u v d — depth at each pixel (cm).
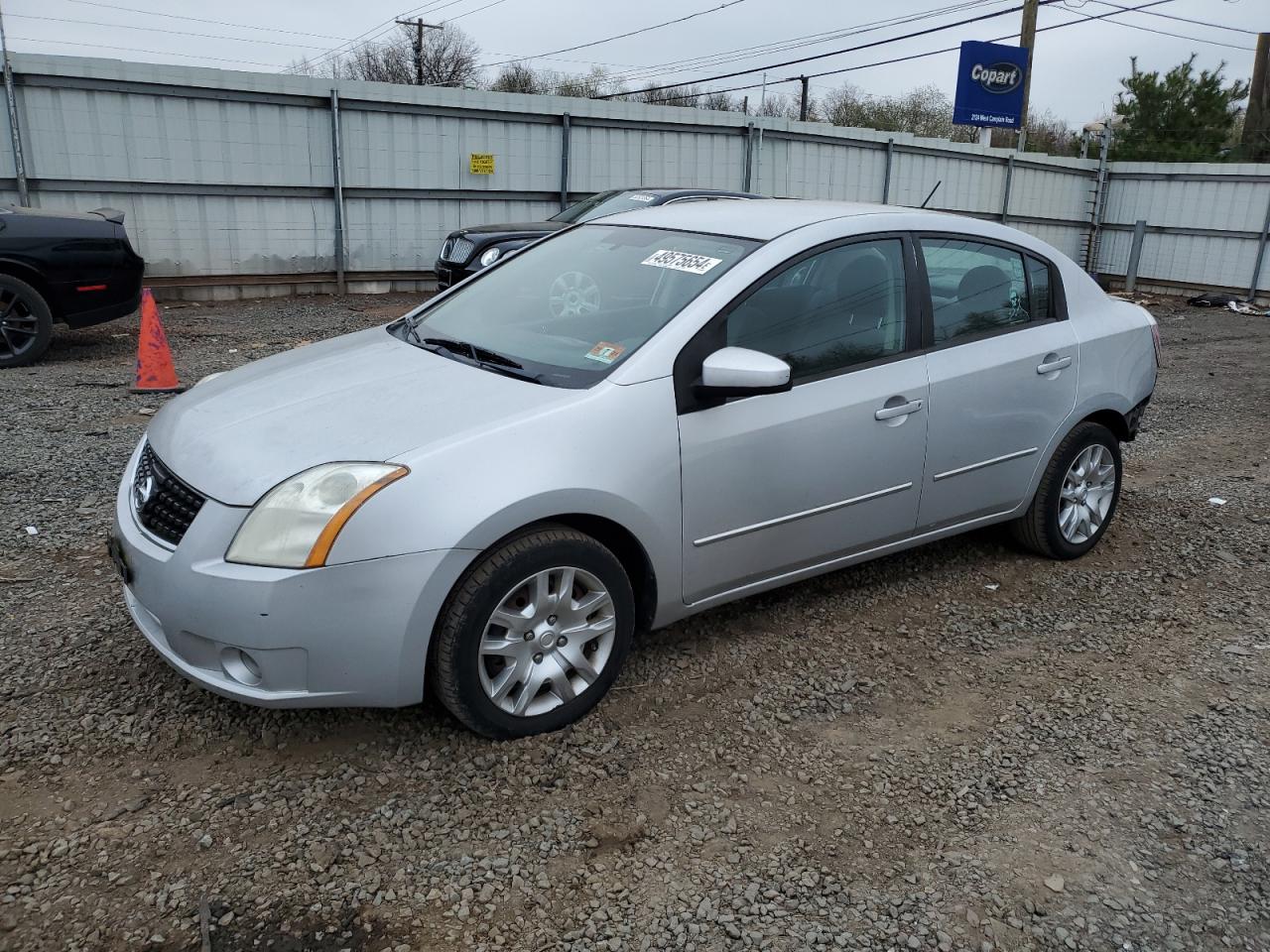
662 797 297
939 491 420
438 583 288
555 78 4838
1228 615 441
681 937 244
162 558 292
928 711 353
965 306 427
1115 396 482
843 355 382
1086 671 386
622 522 322
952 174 2138
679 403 336
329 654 283
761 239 377
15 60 1223
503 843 275
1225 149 2977
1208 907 262
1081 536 494
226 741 316
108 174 1315
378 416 312
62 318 912
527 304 395
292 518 280
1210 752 333
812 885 264
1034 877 271
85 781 293
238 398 343
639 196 1151
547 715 322
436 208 1584
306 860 265
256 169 1418
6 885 251
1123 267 2298
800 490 369
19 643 371
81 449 620
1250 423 845
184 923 241
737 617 418
